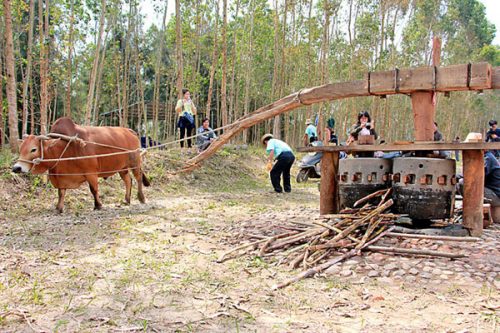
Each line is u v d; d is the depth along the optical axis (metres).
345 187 5.93
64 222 6.82
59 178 7.57
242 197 10.57
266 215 7.46
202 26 24.38
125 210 8.10
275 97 22.22
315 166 14.05
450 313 3.28
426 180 5.28
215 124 33.72
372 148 5.77
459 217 6.48
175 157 13.00
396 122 33.94
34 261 4.69
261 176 15.07
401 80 5.60
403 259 4.42
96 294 3.70
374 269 4.23
